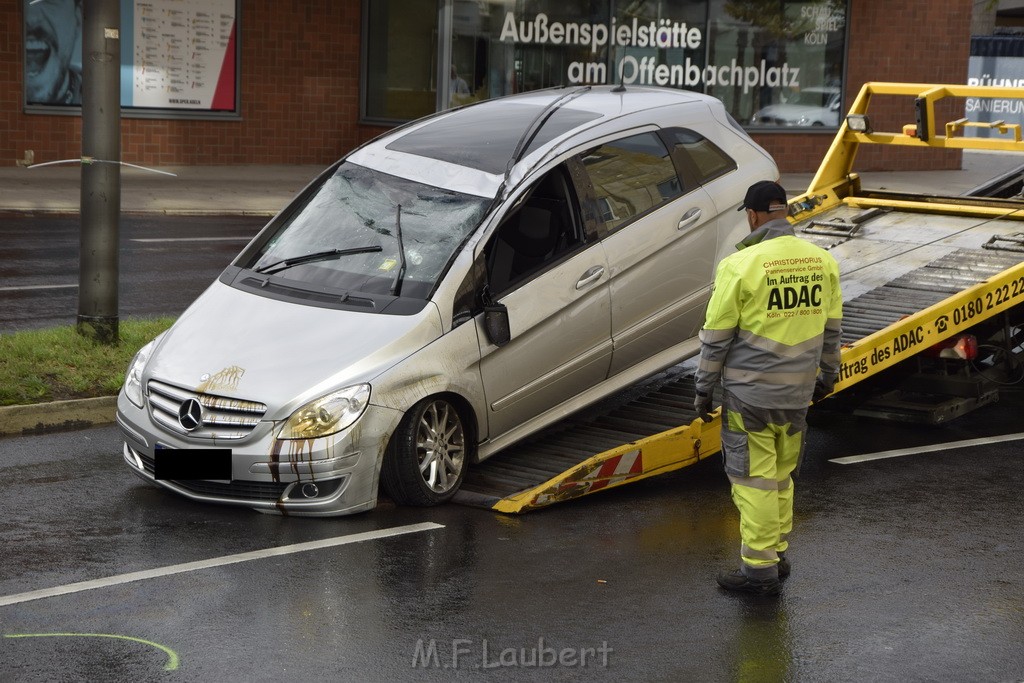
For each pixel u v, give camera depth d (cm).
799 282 794
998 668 693
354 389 906
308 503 909
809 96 3722
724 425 811
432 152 1095
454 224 1009
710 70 3600
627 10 3469
